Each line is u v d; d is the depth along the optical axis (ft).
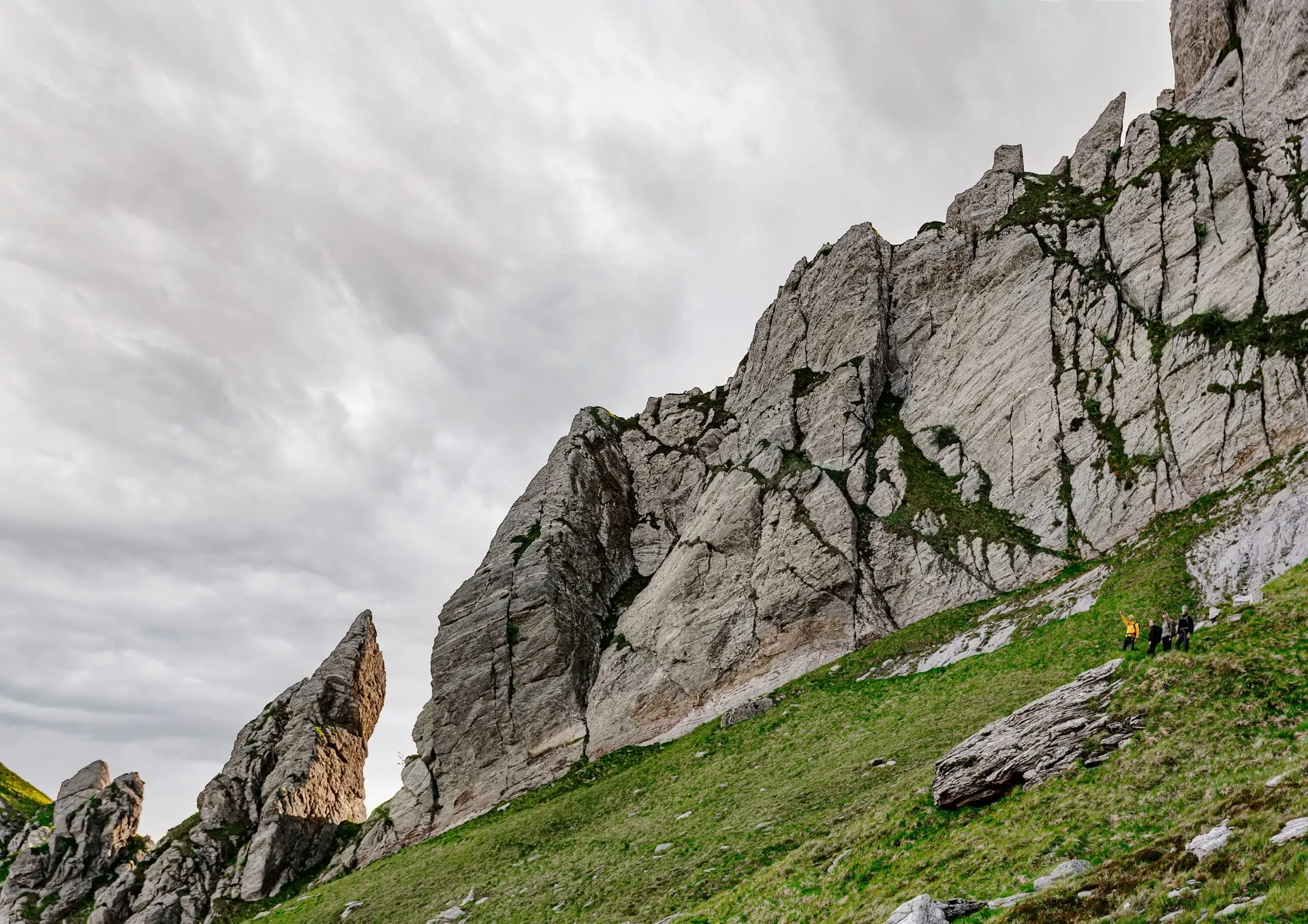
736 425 369.71
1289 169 239.71
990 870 86.74
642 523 367.66
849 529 262.88
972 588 230.27
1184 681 103.50
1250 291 223.10
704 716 251.19
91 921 284.41
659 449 393.70
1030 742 108.58
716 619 273.54
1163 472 211.00
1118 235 275.39
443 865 211.41
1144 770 93.04
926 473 275.59
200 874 288.30
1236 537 168.76
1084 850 82.23
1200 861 65.00
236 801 314.76
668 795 194.90
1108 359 250.16
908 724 167.53
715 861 138.62
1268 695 96.17
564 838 198.18
